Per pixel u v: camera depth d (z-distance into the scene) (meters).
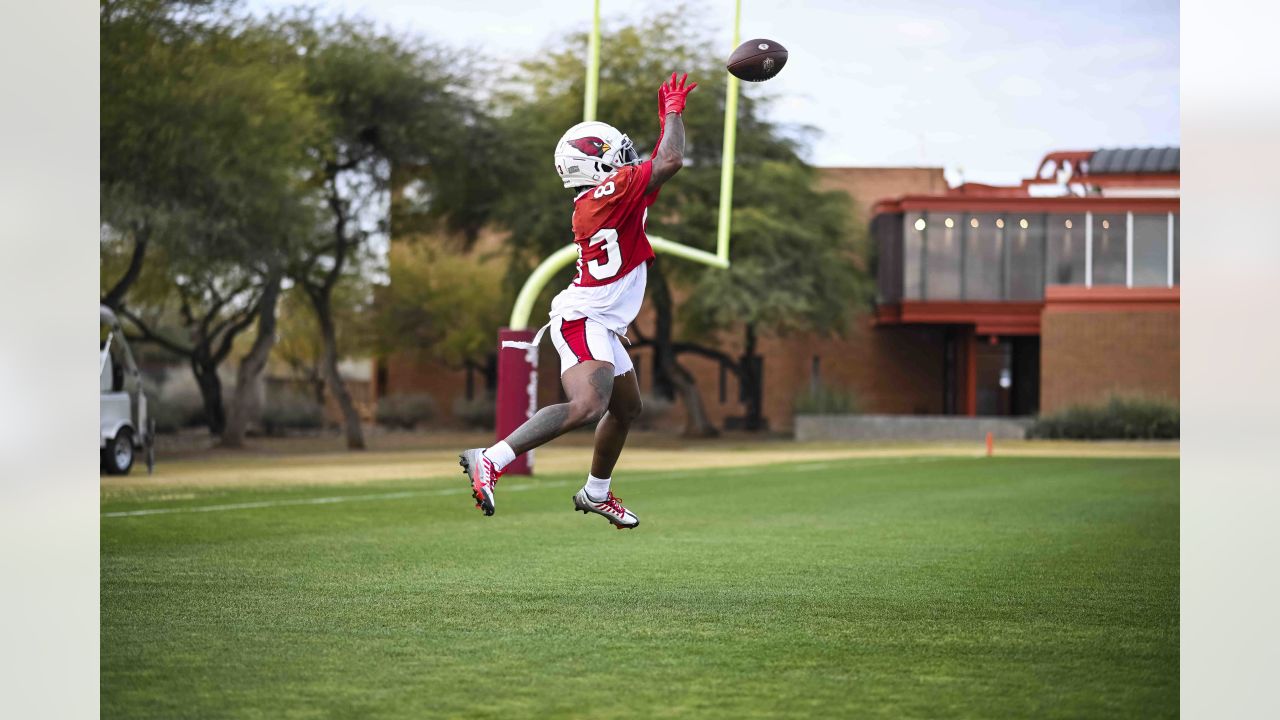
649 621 5.94
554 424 5.47
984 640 5.52
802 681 4.71
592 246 5.66
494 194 37.47
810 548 9.21
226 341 39.56
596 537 9.94
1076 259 44.72
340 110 33.44
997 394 51.12
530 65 38.34
